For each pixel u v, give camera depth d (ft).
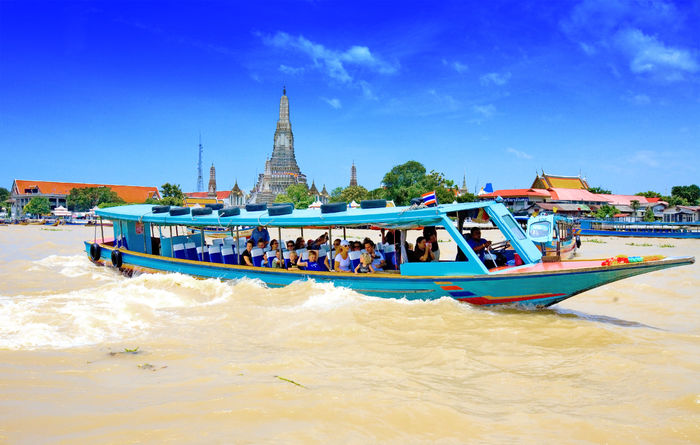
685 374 18.29
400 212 30.58
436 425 13.76
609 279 26.12
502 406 15.43
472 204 31.40
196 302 32.32
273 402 15.01
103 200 363.76
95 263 55.21
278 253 37.88
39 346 21.84
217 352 21.26
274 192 470.39
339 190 349.61
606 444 12.89
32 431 12.65
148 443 12.07
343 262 34.73
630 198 275.18
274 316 27.78
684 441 13.01
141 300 32.04
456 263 29.50
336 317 26.99
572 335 23.62
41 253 75.66
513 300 28.48
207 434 12.63
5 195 583.58
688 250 91.25
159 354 20.92
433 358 20.35
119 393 15.84
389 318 26.66
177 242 47.37
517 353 21.09
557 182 265.54
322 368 18.99
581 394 16.53
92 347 21.90
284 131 509.76
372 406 14.87
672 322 28.09
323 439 12.59
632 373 18.45
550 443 12.89
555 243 64.13
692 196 303.27
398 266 35.32
